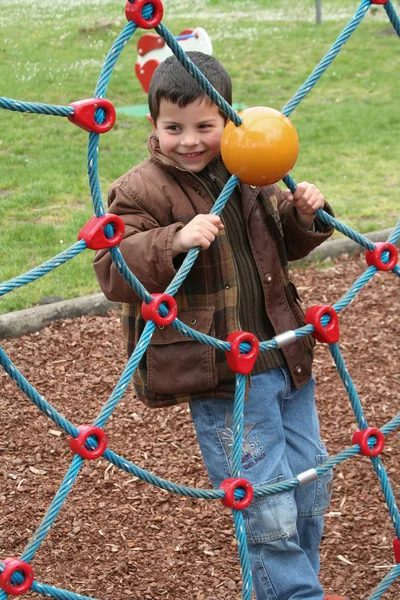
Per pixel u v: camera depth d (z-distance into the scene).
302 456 3.11
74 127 11.22
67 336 5.93
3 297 6.31
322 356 5.76
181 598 3.57
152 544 3.92
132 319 2.99
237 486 2.71
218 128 2.80
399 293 6.73
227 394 2.92
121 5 21.94
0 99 2.15
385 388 5.35
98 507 4.19
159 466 4.55
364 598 3.57
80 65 14.95
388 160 10.22
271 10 21.45
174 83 2.73
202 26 18.97
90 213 8.08
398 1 20.69
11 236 7.41
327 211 3.07
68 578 3.68
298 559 2.98
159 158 2.85
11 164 9.60
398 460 4.58
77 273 6.78
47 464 4.55
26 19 19.77
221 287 2.90
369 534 3.99
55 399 5.19
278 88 13.95
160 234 2.67
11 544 3.89
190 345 2.85
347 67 15.26
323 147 10.76
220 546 3.91
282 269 3.05
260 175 2.61
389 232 7.67
